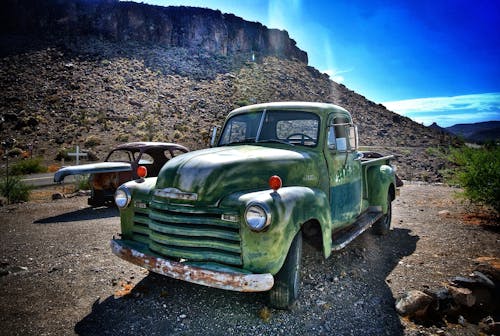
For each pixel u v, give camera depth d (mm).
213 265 3332
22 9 72875
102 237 6586
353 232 5047
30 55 61344
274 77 79750
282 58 97938
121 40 76438
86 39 72312
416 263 5109
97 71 59500
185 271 3322
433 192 12664
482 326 3508
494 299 3949
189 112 49562
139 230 4168
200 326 3416
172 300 3947
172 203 3600
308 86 82562
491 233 6707
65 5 77688
